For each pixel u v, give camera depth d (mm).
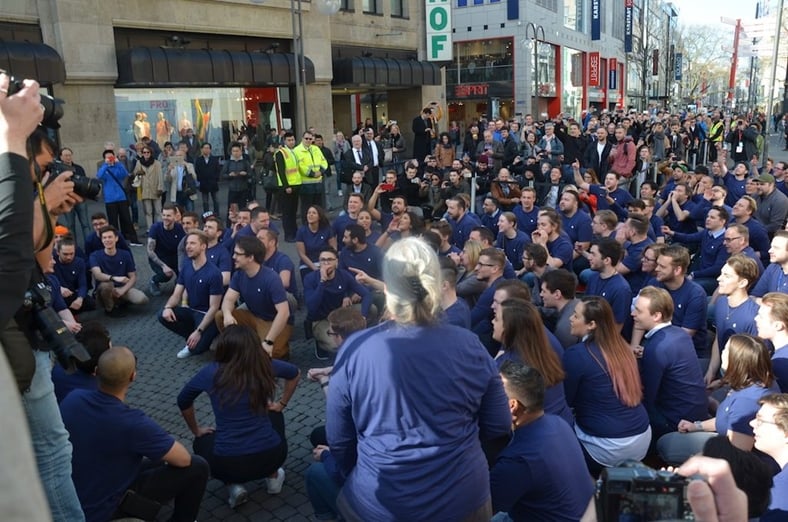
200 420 5273
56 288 6305
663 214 9688
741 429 3490
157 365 6531
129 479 3305
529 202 9289
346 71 23516
